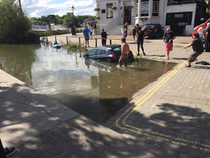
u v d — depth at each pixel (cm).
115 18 2523
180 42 1462
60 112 363
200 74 650
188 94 475
